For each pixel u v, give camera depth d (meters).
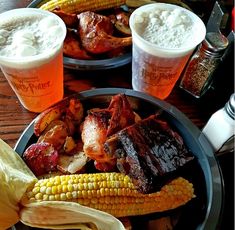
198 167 0.32
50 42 0.33
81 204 0.28
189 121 0.34
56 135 0.33
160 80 0.38
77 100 0.35
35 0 0.46
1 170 0.28
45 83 0.35
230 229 0.34
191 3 0.50
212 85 0.42
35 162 0.31
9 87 0.41
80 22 0.42
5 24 0.33
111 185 0.29
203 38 0.35
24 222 0.28
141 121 0.32
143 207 0.30
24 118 0.39
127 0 0.46
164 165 0.29
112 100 0.34
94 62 0.40
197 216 0.30
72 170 0.32
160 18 0.36
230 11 0.46
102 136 0.32
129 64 0.43
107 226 0.28
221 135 0.35
